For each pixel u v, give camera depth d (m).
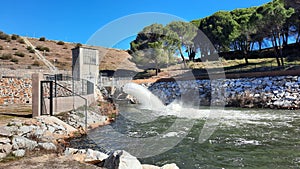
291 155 4.93
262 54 27.67
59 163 3.68
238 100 15.57
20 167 3.45
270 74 15.55
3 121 6.88
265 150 5.32
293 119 9.41
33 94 8.08
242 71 21.19
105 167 3.65
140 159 4.86
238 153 5.17
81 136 6.98
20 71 17.97
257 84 15.59
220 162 4.65
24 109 10.41
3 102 13.40
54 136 6.57
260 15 21.39
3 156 3.92
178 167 4.30
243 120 9.41
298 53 24.39
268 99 14.27
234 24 24.70
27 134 5.91
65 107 9.75
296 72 14.24
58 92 13.40
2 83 13.59
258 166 4.40
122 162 3.52
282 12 19.78
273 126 8.00
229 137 6.55
